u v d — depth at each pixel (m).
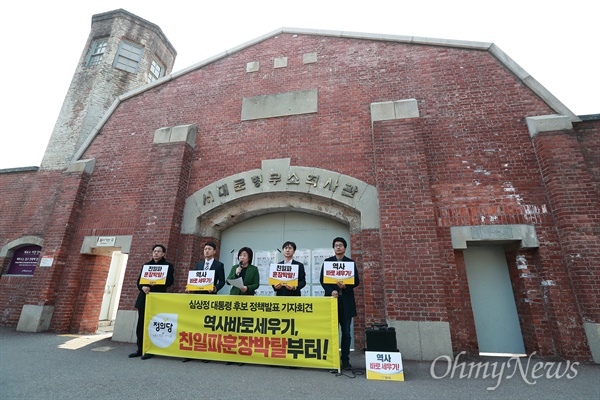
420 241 5.71
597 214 5.45
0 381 3.81
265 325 4.61
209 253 5.21
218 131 8.05
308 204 7.15
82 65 11.30
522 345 5.80
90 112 10.17
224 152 7.79
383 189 6.20
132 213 7.85
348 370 4.36
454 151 6.57
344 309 4.53
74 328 7.49
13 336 6.68
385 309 5.58
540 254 5.64
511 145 6.39
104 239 7.78
